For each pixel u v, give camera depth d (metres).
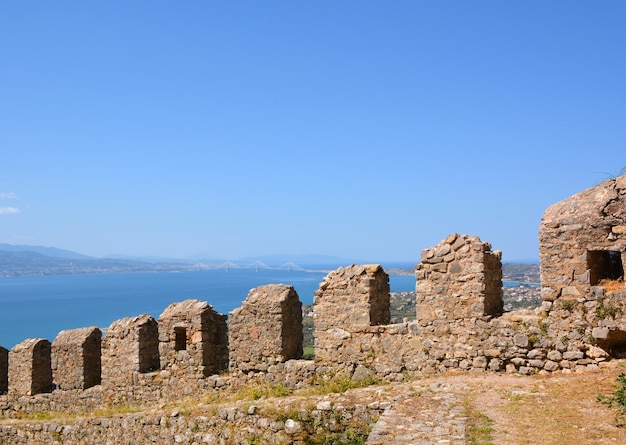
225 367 17.61
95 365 19.58
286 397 14.54
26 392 19.95
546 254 13.10
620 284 12.50
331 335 15.33
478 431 9.37
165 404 16.83
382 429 9.84
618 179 12.64
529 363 13.06
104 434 16.17
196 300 17.59
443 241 14.30
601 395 10.52
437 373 14.01
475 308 13.70
